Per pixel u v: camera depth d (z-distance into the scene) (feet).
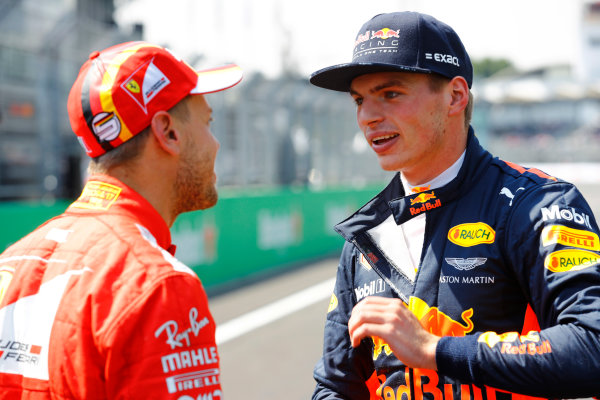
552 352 4.17
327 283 27.45
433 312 4.94
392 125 5.16
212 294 25.30
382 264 5.38
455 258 4.95
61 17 28.09
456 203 5.13
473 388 4.76
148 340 3.68
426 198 5.15
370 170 50.57
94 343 3.76
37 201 28.71
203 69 4.85
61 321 3.89
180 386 3.68
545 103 185.16
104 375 3.73
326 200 38.50
